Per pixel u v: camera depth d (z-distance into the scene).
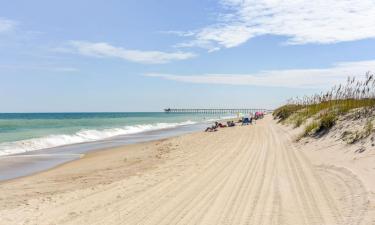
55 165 16.48
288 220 6.19
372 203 6.59
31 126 44.53
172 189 9.05
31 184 11.61
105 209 7.57
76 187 10.67
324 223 5.92
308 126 17.61
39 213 7.57
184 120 79.00
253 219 6.33
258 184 8.95
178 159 14.99
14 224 6.86
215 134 26.72
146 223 6.49
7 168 15.70
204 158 14.31
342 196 7.33
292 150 14.33
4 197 9.61
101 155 19.39
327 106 20.91
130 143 26.38
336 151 12.05
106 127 45.38
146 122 65.88
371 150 10.62
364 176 8.50
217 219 6.46
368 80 16.14
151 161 15.46
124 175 12.28
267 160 12.44
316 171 10.02
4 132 33.59
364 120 13.90
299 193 7.88
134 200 8.18
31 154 20.41
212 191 8.55
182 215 6.83
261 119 48.62
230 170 11.11
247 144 17.92
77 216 7.19
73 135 31.66
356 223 5.77
